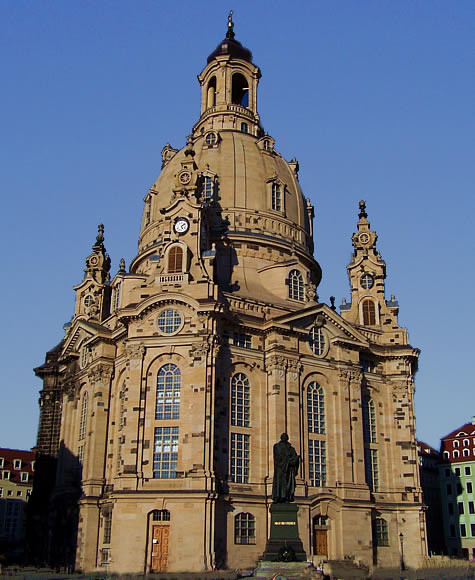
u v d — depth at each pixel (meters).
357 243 102.12
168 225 81.94
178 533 66.75
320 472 78.75
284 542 51.75
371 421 87.94
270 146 104.12
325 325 84.94
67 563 80.75
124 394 76.50
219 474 71.56
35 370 105.19
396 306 97.00
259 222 95.00
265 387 78.75
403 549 82.75
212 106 114.94
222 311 74.75
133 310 76.44
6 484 135.62
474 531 126.81
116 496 69.50
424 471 139.88
